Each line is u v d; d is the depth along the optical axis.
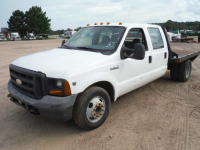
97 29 4.40
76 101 3.18
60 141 3.21
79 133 3.43
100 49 3.90
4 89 5.69
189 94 5.35
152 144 3.12
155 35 5.04
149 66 4.71
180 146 3.07
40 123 3.77
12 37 43.72
